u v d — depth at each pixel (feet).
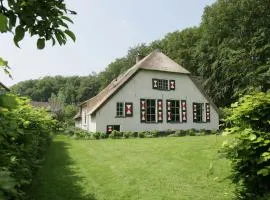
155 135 77.82
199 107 91.45
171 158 38.06
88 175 30.50
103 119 77.97
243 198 13.82
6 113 9.00
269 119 13.47
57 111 156.97
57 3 9.37
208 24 122.01
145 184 26.99
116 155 42.57
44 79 357.61
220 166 31.53
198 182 26.89
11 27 8.77
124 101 80.59
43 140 33.09
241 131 13.73
